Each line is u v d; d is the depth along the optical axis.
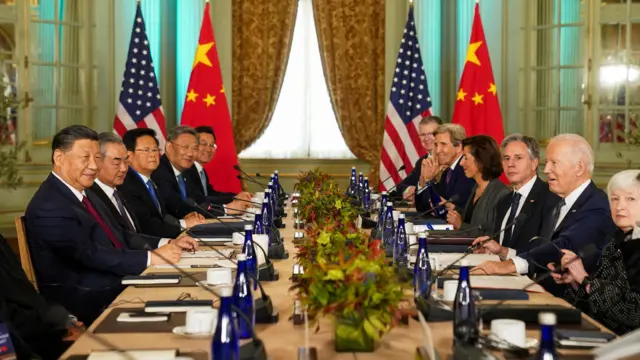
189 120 7.83
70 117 8.06
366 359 2.02
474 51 7.74
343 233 2.85
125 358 1.97
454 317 2.08
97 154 3.62
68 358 2.00
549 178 3.58
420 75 7.95
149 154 5.02
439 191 5.89
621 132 7.89
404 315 2.34
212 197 6.44
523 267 3.24
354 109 8.77
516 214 4.02
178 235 4.88
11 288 2.86
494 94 7.72
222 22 8.60
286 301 2.69
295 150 8.86
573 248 3.39
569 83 8.11
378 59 8.72
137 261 3.46
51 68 7.89
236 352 1.79
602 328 2.32
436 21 8.62
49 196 3.51
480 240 3.72
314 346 2.15
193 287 2.92
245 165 8.79
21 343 2.66
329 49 8.72
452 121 7.84
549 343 1.60
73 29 8.05
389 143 7.93
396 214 4.46
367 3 8.69
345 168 8.86
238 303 2.15
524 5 8.34
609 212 3.47
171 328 2.33
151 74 7.57
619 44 7.87
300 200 4.57
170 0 8.49
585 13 7.98
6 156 7.40
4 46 7.62
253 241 3.06
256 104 8.70
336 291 2.03
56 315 2.88
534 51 8.33
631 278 2.74
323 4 8.70
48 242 3.46
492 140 4.72
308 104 8.84
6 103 7.46
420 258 2.66
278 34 8.65
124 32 8.32
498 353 2.02
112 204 4.19
